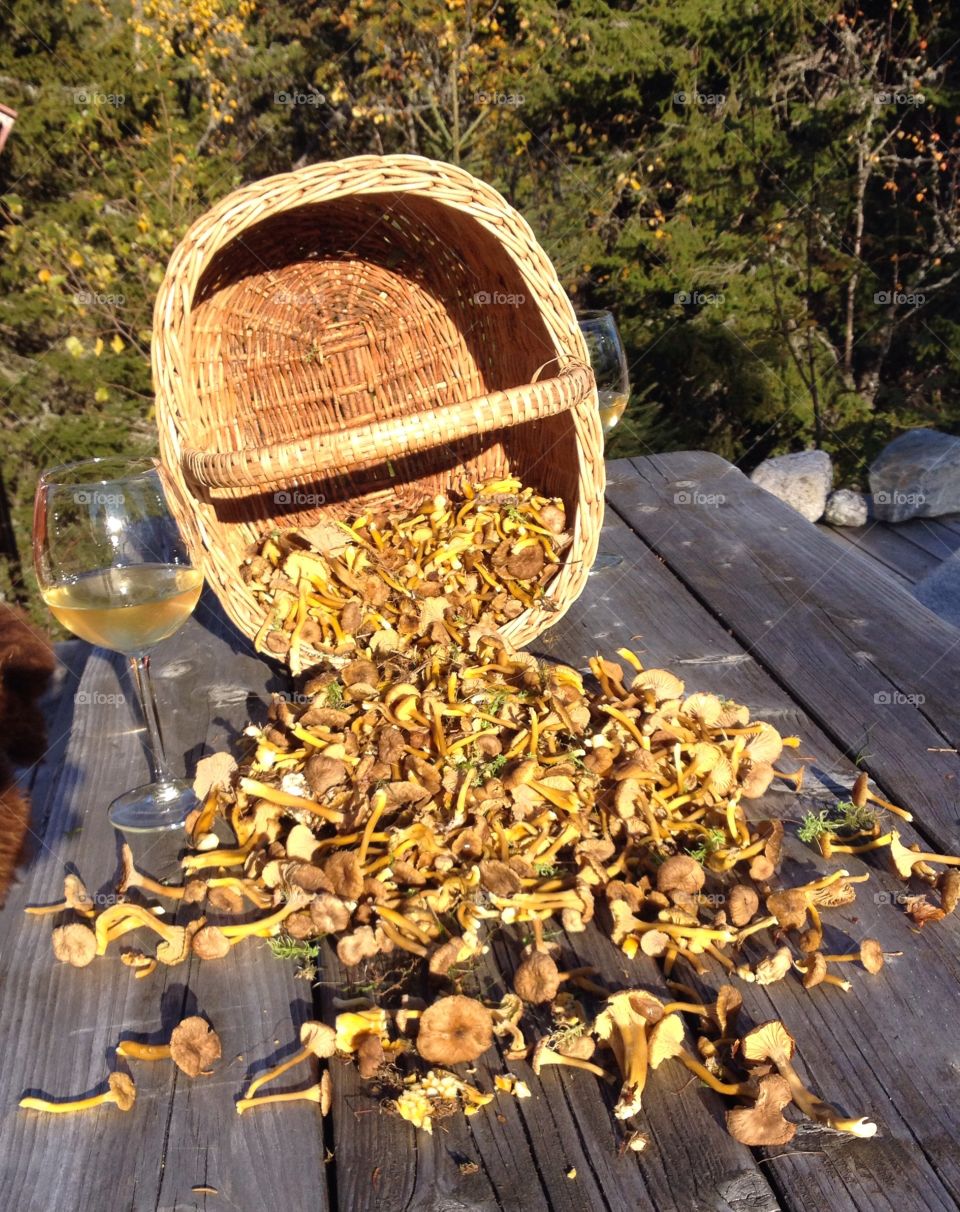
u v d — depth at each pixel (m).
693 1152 0.46
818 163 3.41
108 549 0.68
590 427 0.83
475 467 1.03
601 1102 0.49
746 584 1.03
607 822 0.64
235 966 0.59
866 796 0.67
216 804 0.68
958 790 0.70
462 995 0.54
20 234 2.76
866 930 0.59
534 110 3.48
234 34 3.13
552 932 0.59
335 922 0.56
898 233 3.50
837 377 3.56
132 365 2.85
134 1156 0.48
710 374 3.45
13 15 2.79
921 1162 0.46
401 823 0.64
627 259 3.53
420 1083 0.49
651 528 1.18
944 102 3.30
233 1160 0.47
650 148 3.53
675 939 0.56
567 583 0.85
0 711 0.81
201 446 0.87
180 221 2.92
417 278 0.98
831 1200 0.44
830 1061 0.50
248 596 0.84
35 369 2.78
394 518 0.97
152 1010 0.56
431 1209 0.45
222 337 0.91
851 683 0.84
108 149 2.94
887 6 3.46
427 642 0.81
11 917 0.64
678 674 0.87
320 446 0.71
